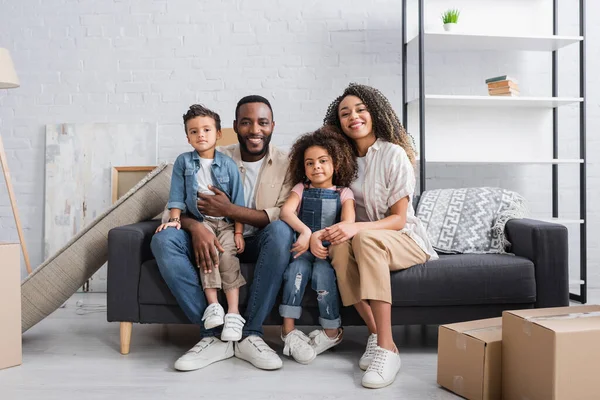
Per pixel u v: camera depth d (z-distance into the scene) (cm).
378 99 210
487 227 228
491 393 151
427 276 192
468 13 309
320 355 201
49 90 324
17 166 325
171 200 207
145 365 189
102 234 217
